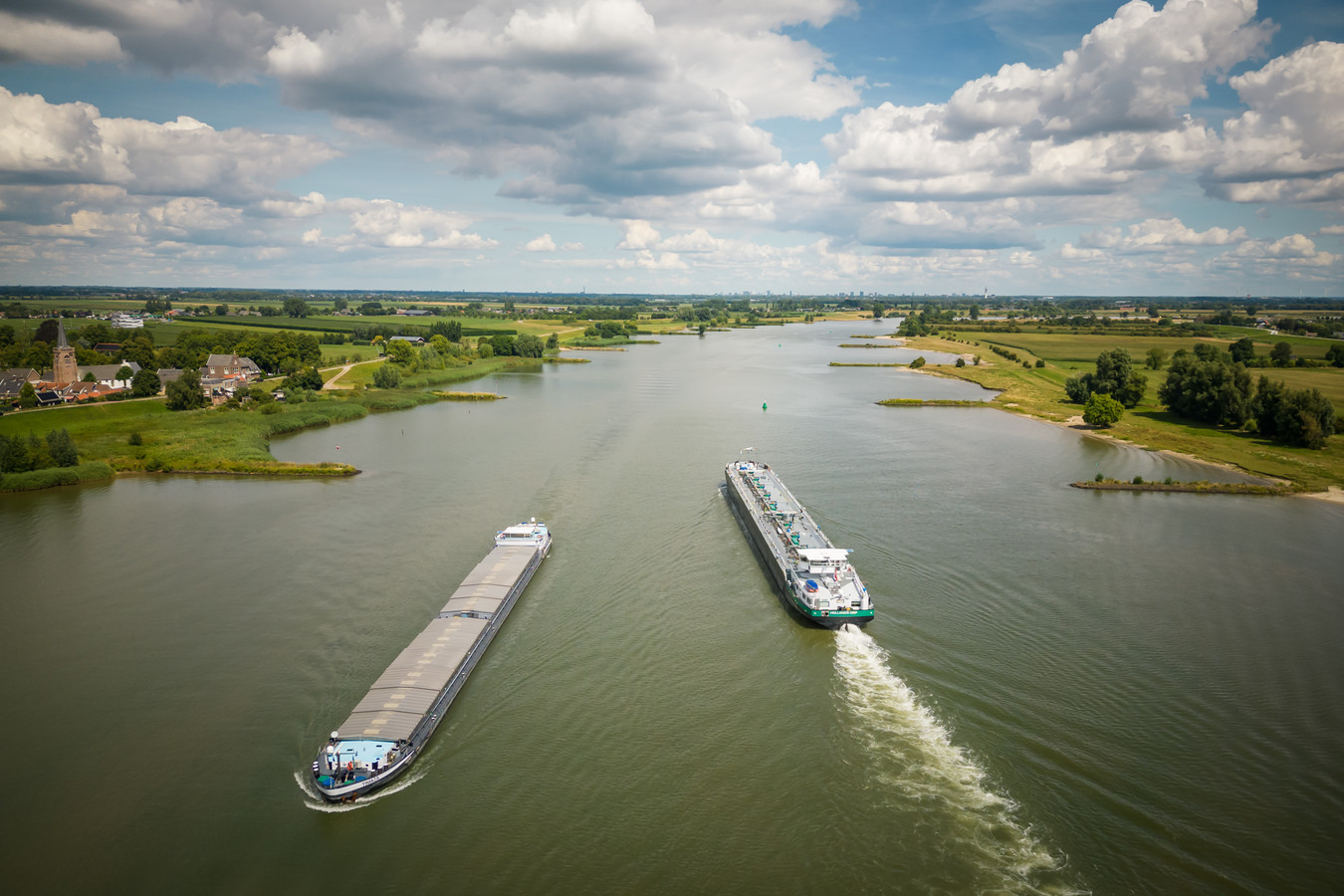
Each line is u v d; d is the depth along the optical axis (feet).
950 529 363.15
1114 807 178.81
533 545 328.49
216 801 184.14
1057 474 477.36
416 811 180.24
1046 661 241.96
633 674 238.27
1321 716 212.23
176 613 280.51
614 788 187.32
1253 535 360.69
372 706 206.90
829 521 369.71
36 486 456.04
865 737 206.08
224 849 169.48
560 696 226.58
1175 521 382.42
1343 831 170.50
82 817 179.22
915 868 161.99
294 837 172.76
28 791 187.93
